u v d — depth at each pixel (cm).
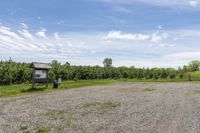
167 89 4291
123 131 1520
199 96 3269
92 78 7112
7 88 3706
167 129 1570
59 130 1535
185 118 1888
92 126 1633
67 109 2231
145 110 2216
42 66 3894
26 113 2042
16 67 4794
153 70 9212
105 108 2300
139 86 4916
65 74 5941
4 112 2073
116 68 8331
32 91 3581
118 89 4175
